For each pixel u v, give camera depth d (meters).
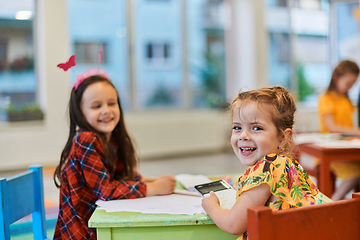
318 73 5.92
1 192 1.06
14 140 4.20
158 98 5.24
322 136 2.34
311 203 0.90
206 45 5.54
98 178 1.19
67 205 1.24
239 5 5.65
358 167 2.22
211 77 5.61
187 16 5.34
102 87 1.33
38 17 4.40
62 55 4.39
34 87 4.48
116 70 4.93
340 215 0.76
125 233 0.95
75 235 1.20
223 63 5.71
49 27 4.31
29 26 4.41
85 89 1.32
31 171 1.27
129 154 1.47
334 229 0.75
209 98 5.61
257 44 5.51
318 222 0.73
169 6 5.20
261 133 0.92
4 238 1.06
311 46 5.89
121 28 4.91
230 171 4.03
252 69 5.55
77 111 1.33
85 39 4.70
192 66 5.45
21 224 1.97
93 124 1.32
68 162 1.26
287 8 5.75
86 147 1.22
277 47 5.75
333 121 2.50
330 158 1.93
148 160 4.77
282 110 0.94
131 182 1.23
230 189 1.20
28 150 4.27
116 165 1.45
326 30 5.66
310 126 5.63
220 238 0.97
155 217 0.96
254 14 5.48
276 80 5.78
